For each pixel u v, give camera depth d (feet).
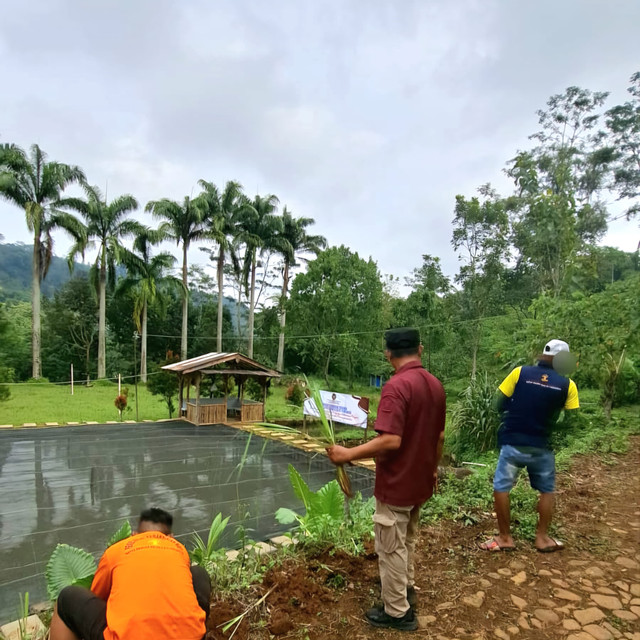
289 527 18.21
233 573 10.28
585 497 15.25
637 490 16.02
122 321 126.00
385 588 8.02
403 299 96.68
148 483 24.26
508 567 10.43
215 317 129.39
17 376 98.17
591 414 32.04
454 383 66.85
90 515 19.67
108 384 92.84
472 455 29.53
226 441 35.63
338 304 81.25
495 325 65.26
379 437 7.55
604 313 27.99
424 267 98.17
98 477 25.18
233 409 50.37
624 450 22.13
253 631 7.98
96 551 16.28
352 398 36.22
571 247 31.53
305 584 9.46
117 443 33.94
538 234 33.22
